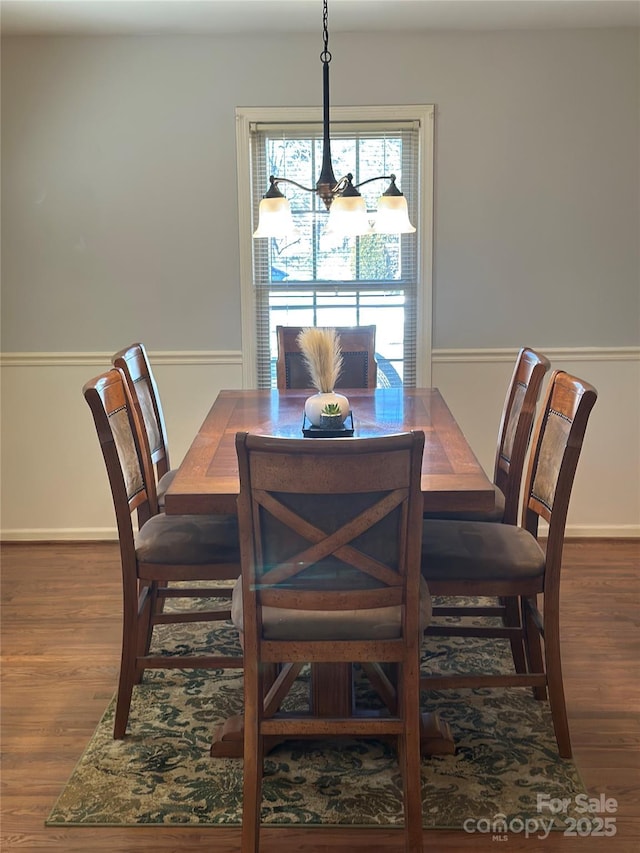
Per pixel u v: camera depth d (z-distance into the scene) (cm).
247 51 388
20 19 361
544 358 281
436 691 282
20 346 411
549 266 404
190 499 215
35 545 422
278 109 392
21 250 403
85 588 368
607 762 241
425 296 408
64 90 390
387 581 195
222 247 404
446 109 392
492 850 207
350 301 414
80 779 236
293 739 252
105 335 411
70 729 261
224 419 301
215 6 345
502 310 409
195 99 392
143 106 392
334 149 399
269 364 421
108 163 396
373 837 213
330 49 387
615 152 394
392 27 379
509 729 258
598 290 406
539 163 395
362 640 201
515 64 388
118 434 256
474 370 414
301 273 411
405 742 202
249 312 410
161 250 404
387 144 398
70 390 415
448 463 238
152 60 388
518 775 235
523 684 238
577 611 340
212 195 400
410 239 407
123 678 252
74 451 420
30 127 393
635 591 360
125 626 250
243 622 199
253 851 200
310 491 183
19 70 388
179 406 418
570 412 237
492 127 393
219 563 250
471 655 304
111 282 407
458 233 403
